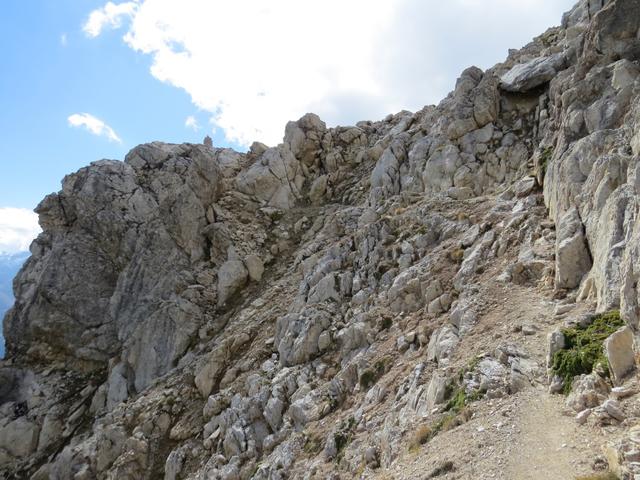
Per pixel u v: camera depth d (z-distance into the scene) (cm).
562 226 1834
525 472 966
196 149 5006
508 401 1279
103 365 4278
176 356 3850
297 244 4659
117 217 4988
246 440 2402
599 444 952
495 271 2102
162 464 2817
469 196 3291
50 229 5262
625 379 1080
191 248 4631
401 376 1923
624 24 2378
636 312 1105
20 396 4225
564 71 3238
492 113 3744
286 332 2947
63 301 4638
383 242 3142
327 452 1838
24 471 3453
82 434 3494
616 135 1864
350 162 5603
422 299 2400
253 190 5309
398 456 1388
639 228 1173
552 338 1354
